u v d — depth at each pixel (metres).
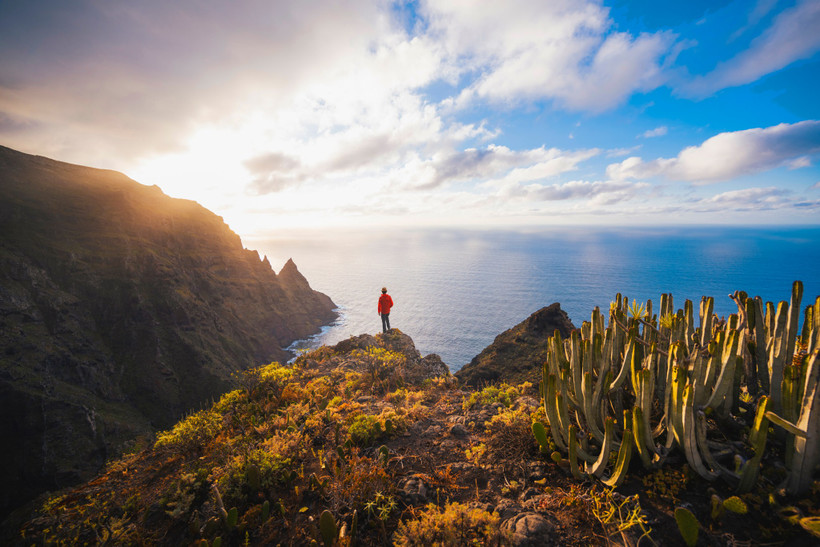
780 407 3.18
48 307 99.81
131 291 114.69
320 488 3.84
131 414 90.12
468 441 4.53
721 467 2.88
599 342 3.96
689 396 2.85
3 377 75.81
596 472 3.19
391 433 4.96
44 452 69.75
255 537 3.42
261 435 5.53
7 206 122.75
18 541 3.96
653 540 2.59
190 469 4.96
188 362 108.06
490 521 2.90
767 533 2.43
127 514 4.07
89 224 133.88
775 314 3.42
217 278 158.62
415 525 2.96
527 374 15.26
